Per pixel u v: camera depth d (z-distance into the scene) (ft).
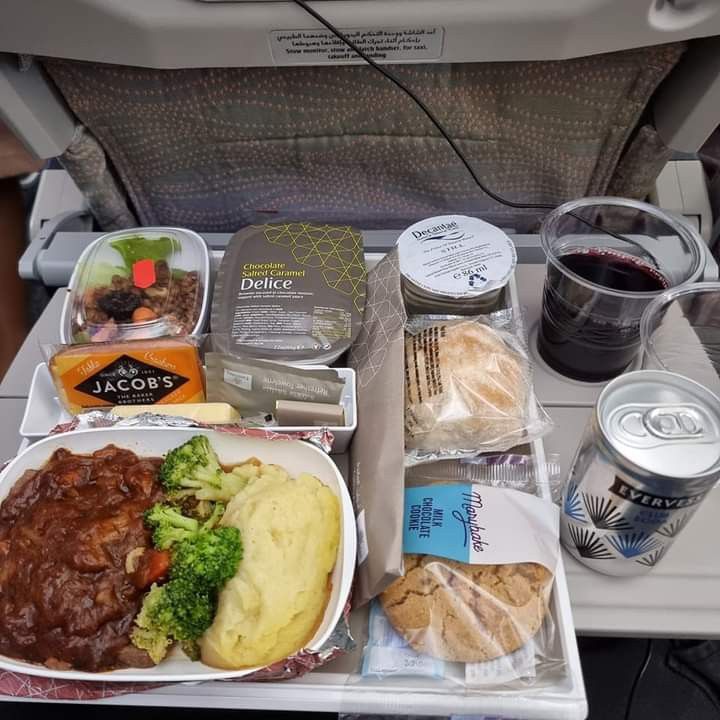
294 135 3.46
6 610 2.31
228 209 3.98
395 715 2.48
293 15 2.77
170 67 3.01
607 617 2.50
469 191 3.76
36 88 3.20
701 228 3.93
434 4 2.73
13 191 5.29
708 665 4.07
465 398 2.75
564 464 2.89
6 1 2.73
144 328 3.09
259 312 3.01
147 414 2.72
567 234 3.26
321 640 2.21
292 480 2.55
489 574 2.41
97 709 3.82
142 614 2.26
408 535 2.47
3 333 4.93
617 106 3.22
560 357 3.11
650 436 2.11
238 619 2.21
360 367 2.90
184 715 3.79
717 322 3.04
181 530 2.39
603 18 2.72
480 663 2.31
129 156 3.66
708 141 4.11
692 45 2.95
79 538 2.36
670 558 2.62
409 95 3.15
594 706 4.00
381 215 3.98
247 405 2.89
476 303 3.09
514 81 3.13
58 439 2.66
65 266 3.60
